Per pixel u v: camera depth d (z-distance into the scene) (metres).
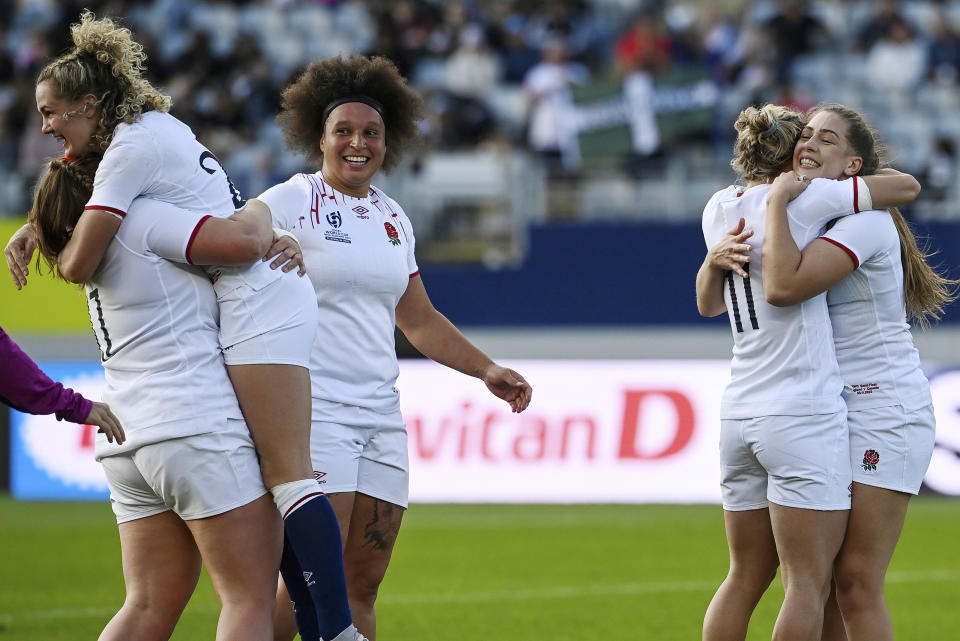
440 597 25.94
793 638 14.02
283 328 13.01
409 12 57.66
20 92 50.94
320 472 14.45
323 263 14.73
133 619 12.98
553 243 44.88
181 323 12.73
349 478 14.67
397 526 15.45
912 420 14.67
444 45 57.34
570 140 50.09
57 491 41.94
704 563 30.06
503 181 45.97
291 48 59.41
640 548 32.25
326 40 59.91
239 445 12.73
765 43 56.25
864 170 15.20
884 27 56.88
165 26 58.84
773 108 15.59
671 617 23.78
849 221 14.49
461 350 16.67
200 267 12.97
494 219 45.97
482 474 40.56
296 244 13.55
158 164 12.60
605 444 40.25
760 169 15.47
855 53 56.94
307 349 13.23
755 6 61.00
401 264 15.44
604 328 44.75
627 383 40.34
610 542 33.19
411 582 27.72
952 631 22.22
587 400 40.47
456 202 46.12
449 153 50.16
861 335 14.86
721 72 54.91
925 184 45.03
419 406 41.06
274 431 12.88
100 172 12.49
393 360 15.48
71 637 22.03
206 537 12.66
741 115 15.73
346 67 15.70
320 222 14.92
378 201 15.76
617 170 47.81
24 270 13.34
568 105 50.16
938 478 39.50
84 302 43.84
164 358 12.65
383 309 15.33
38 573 28.91
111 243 12.61
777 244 14.22
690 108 50.09
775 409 14.39
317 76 15.66
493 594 26.25
